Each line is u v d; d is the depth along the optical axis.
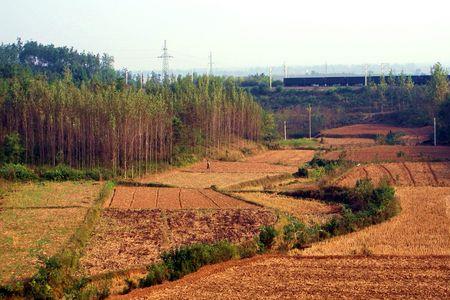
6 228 56.38
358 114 169.12
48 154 96.25
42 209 66.00
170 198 75.44
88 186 83.38
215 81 163.88
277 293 37.47
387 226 56.47
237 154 120.62
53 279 37.84
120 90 117.62
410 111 160.50
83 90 105.12
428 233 53.47
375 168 94.19
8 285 38.34
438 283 39.25
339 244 50.22
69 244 49.91
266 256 46.62
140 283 39.94
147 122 98.56
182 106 120.31
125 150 93.12
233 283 39.56
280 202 72.50
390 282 39.56
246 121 137.12
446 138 127.25
